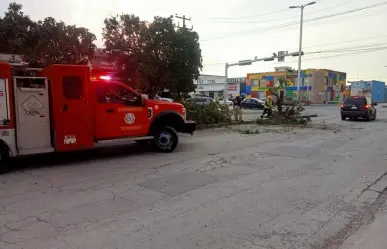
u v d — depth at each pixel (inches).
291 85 2383.1
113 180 263.9
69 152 386.9
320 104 2293.3
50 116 316.2
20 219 183.9
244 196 223.0
